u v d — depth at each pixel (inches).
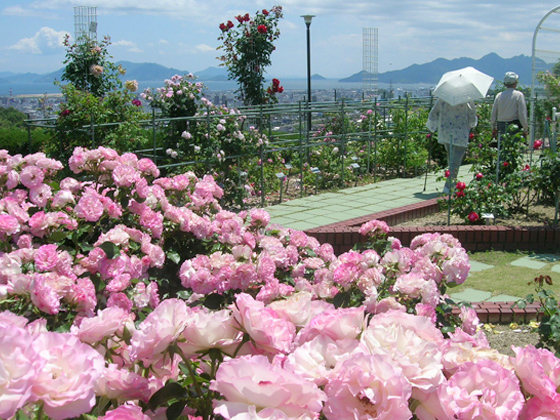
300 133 382.3
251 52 505.7
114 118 365.1
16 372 37.4
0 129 477.7
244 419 40.0
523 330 170.4
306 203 344.8
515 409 49.0
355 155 449.4
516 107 382.3
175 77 364.8
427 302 99.7
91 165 137.4
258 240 135.4
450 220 304.5
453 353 56.1
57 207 126.2
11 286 77.7
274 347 50.4
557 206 278.4
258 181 373.4
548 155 288.2
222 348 52.4
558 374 54.6
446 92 347.9
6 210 120.0
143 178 133.1
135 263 113.4
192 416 57.2
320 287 112.1
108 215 124.1
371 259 107.8
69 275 99.7
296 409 42.1
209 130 335.9
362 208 326.3
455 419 50.9
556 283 210.4
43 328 51.7
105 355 58.7
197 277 105.8
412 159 441.1
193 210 158.6
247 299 51.4
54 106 388.5
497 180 300.2
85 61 455.8
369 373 44.4
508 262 237.9
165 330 48.6
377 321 55.1
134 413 47.1
